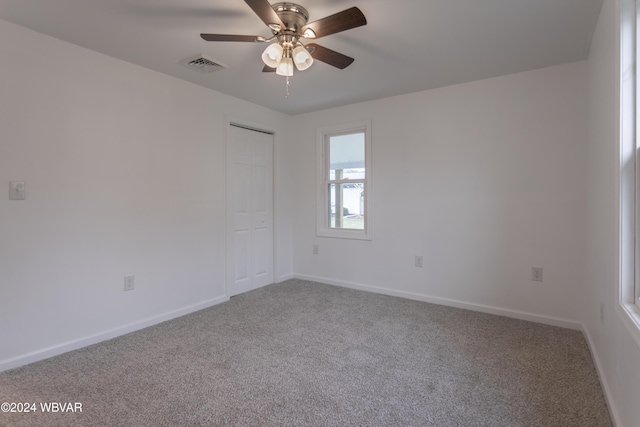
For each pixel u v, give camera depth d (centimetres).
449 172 334
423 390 188
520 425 158
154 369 212
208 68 284
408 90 344
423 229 351
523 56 263
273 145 425
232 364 218
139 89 280
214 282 345
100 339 255
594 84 227
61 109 235
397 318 301
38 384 194
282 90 342
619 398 151
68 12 200
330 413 168
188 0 188
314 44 204
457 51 253
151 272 290
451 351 236
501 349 238
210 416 166
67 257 239
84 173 247
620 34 147
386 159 372
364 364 218
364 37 231
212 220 344
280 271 435
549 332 269
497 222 311
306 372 208
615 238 156
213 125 343
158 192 295
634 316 130
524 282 299
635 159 144
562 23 213
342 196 420
